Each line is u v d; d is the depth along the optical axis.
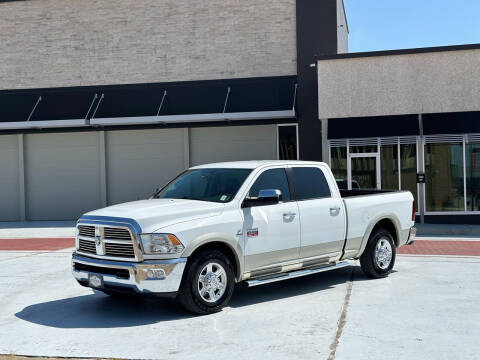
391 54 18.50
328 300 7.93
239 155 22.89
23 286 9.30
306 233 8.28
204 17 23.33
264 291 8.64
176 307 7.64
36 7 24.56
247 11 23.03
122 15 23.91
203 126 22.81
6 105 22.97
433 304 7.59
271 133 22.62
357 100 18.78
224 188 7.89
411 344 5.86
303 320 6.86
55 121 21.61
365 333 6.26
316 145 21.38
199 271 7.06
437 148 18.75
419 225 18.09
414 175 18.81
